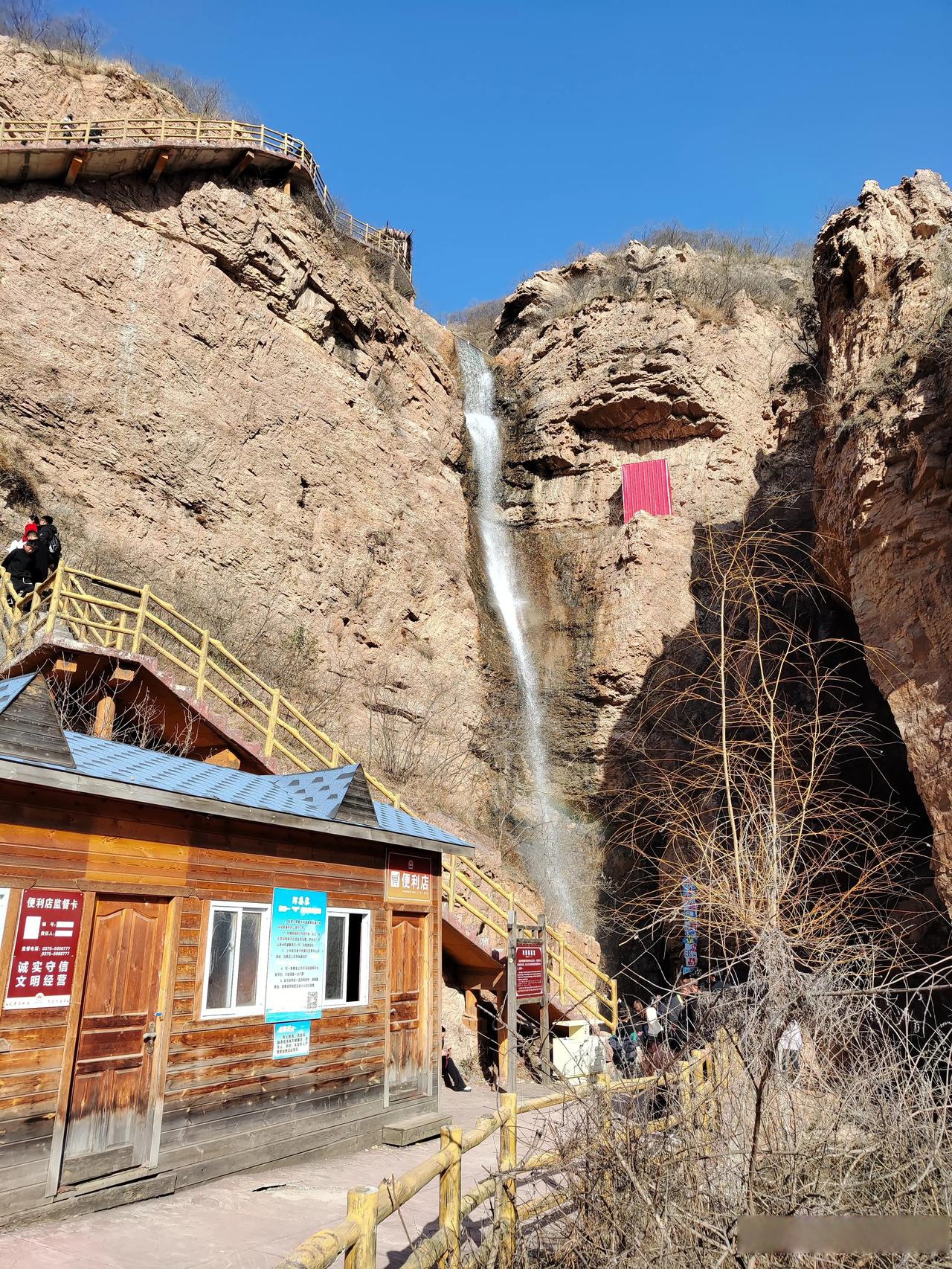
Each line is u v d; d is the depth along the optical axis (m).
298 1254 3.08
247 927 8.25
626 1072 5.80
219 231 24.89
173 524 22.22
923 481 15.91
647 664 30.08
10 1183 5.96
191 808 7.39
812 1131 4.39
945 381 15.96
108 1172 6.64
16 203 21.59
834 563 20.25
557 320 38.88
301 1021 8.61
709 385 34.41
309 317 27.16
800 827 7.15
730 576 9.40
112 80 25.00
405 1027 10.11
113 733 13.76
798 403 33.75
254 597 23.38
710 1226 3.96
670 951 20.36
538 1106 5.78
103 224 22.83
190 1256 5.57
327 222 28.59
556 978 15.92
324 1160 8.48
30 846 6.50
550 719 30.38
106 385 21.81
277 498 24.91
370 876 9.87
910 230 20.44
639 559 31.58
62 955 6.58
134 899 7.27
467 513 32.72
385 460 28.66
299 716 15.18
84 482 20.83
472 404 37.59
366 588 26.47
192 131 25.41
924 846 18.03
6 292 20.77
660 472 33.81
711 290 37.91
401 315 31.36
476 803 25.77
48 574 15.02
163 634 19.84
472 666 28.86
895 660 16.05
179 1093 7.29
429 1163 4.36
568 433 36.16
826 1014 4.67
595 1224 4.49
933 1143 4.30
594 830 27.58
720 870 5.74
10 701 6.62
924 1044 4.75
